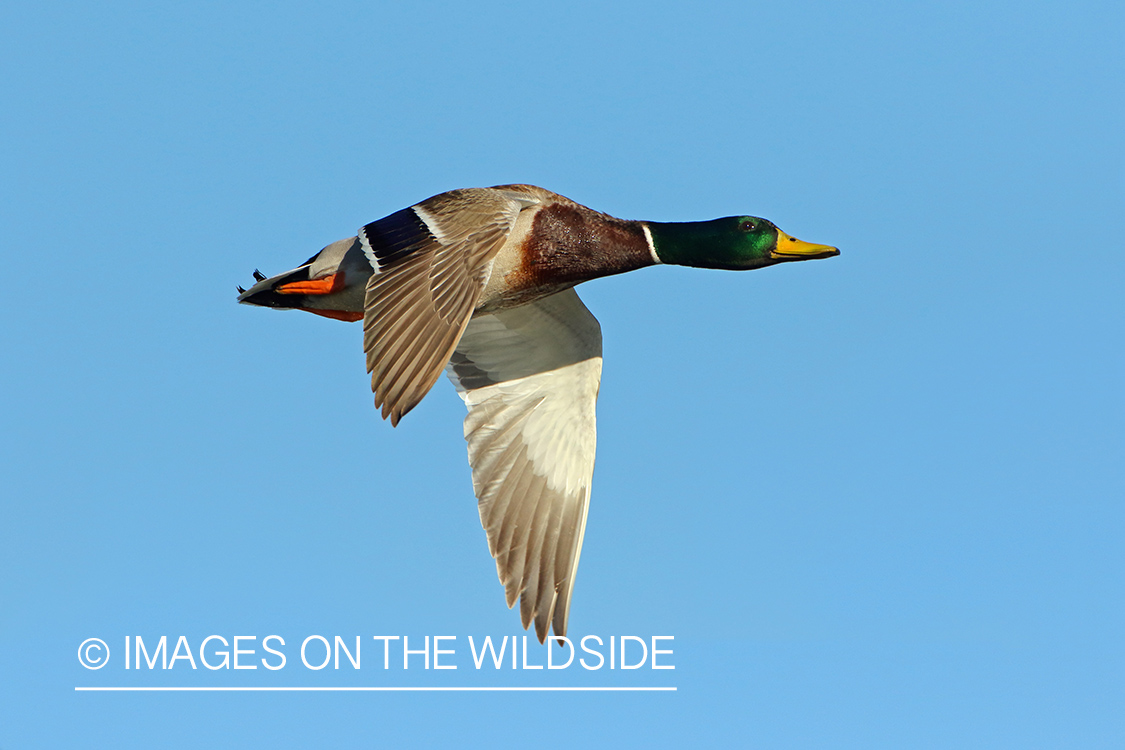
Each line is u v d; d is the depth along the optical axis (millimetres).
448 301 9375
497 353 12445
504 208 10086
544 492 12062
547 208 11359
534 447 12188
